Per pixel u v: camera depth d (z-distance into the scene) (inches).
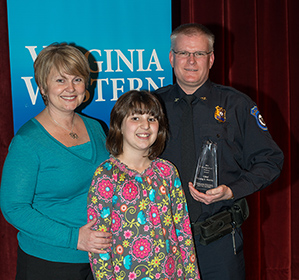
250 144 72.6
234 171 72.7
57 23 77.3
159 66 84.7
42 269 63.4
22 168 60.2
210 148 70.1
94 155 66.3
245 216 73.5
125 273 60.9
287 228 117.2
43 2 75.9
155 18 83.0
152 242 61.2
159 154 66.9
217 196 66.8
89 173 65.2
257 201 112.4
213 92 74.4
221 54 103.1
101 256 60.4
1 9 84.6
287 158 114.3
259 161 71.8
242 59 106.7
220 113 72.6
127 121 62.1
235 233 73.2
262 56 110.0
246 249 114.3
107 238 60.4
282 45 110.0
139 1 81.7
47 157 61.6
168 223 63.1
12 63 75.7
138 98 62.4
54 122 65.2
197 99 72.9
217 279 72.8
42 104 78.3
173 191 65.5
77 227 64.4
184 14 100.3
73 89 63.1
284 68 110.7
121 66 82.4
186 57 71.3
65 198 64.1
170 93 75.9
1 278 93.0
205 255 72.6
